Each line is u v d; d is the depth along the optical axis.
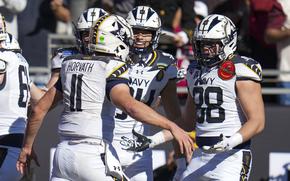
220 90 17.83
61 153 16.78
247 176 18.06
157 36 19.31
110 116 17.06
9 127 18.62
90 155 16.58
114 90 16.34
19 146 18.70
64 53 19.69
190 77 18.44
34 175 22.72
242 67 17.64
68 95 16.80
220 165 17.92
